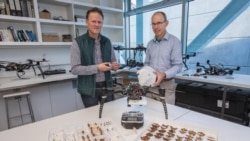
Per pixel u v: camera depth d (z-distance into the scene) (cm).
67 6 308
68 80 270
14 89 220
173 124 98
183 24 297
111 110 122
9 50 259
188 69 279
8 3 231
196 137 85
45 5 290
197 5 291
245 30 248
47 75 264
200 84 235
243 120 189
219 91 204
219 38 277
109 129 95
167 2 314
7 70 246
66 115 116
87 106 157
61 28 313
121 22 388
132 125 95
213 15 278
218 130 93
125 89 110
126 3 404
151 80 105
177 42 164
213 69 237
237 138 85
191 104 235
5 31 232
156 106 129
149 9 351
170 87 165
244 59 254
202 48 299
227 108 199
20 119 238
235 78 207
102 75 156
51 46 302
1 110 221
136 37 410
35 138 88
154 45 176
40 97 249
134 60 332
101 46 159
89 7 325
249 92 194
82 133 91
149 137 86
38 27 252
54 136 88
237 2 251
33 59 283
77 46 147
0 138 88
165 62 167
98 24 140
